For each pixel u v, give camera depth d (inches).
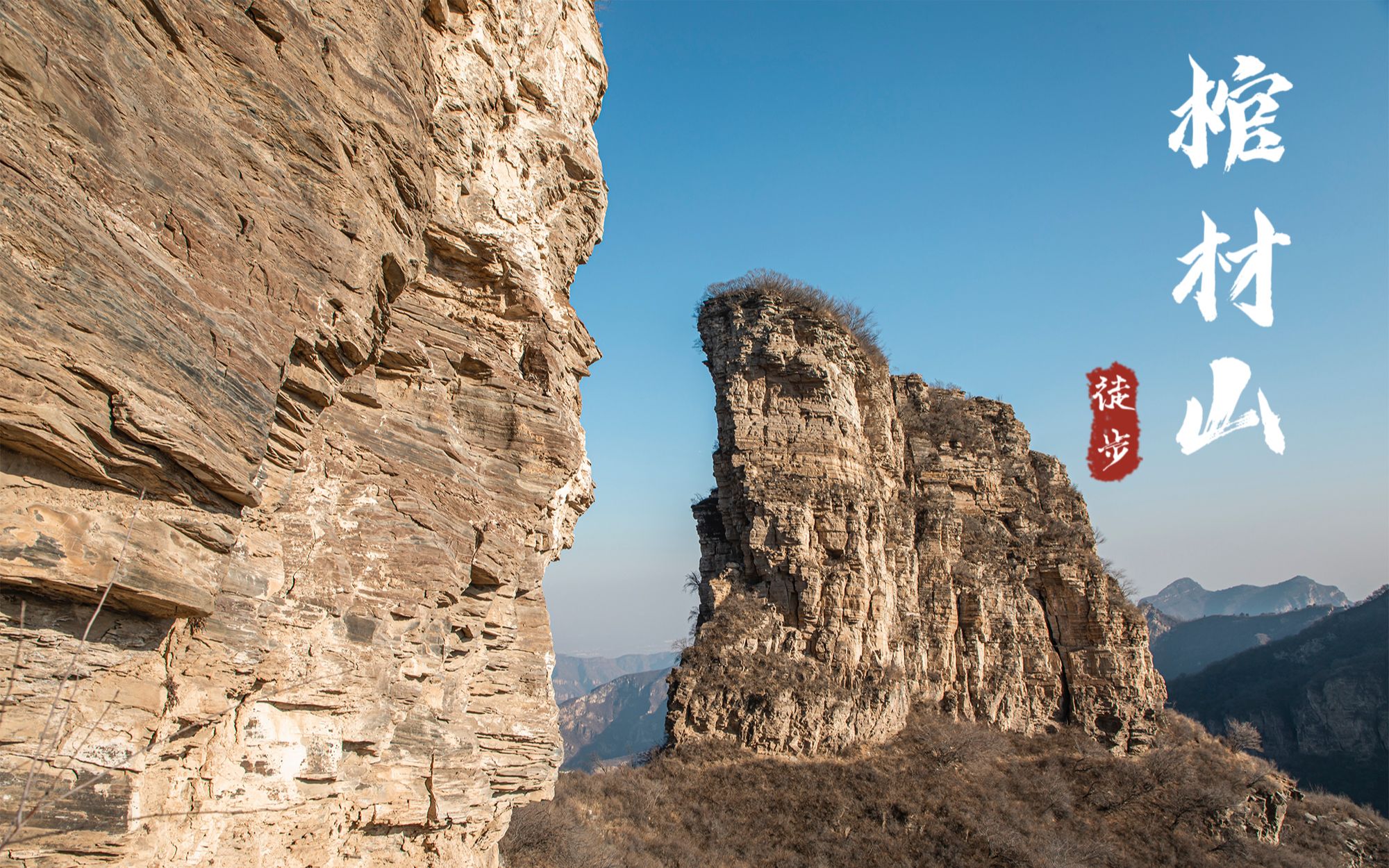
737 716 2237.9
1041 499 3595.0
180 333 357.4
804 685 2290.8
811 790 2114.9
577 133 868.6
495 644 752.3
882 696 2442.2
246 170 407.5
